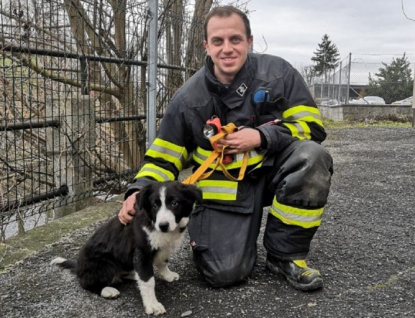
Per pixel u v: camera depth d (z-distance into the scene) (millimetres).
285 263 2932
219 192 2965
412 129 12594
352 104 18516
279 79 3006
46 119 4473
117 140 5668
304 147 2814
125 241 2746
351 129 13039
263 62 3059
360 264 3250
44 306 2709
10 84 4477
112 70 5461
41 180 4691
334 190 5633
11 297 2820
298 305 2646
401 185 5863
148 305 2617
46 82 4582
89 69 5023
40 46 4422
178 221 2654
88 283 2850
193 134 3039
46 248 3643
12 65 4258
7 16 4188
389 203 4984
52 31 4562
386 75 24594
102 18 5320
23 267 3273
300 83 3059
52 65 4523
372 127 13586
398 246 3629
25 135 4637
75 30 4781
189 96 2990
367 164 7434
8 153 4484
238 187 2953
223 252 2867
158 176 2977
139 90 5891
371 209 4746
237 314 2562
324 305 2637
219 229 2932
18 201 4191
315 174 2752
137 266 2656
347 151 8938
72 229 4090
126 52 5598
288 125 2969
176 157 3080
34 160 4645
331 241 3750
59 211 4758
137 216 2697
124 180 5672
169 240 2686
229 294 2805
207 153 3035
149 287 2641
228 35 2826
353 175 6543
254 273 3100
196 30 7020
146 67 5844
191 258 3447
